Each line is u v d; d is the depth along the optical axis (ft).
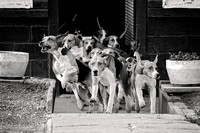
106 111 35.50
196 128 29.27
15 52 43.96
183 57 40.22
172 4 48.29
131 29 53.72
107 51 40.24
